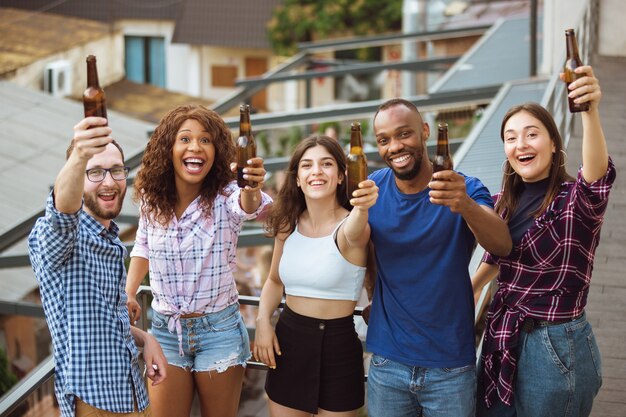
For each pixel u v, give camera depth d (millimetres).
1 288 9828
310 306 3051
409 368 2869
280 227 3143
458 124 12312
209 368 3193
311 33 24234
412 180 2834
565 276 2727
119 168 2697
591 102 2609
